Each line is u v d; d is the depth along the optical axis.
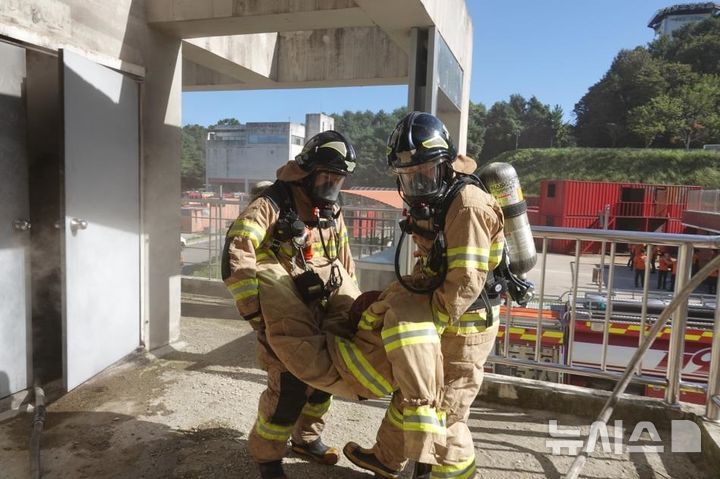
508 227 2.59
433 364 2.02
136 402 3.59
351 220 9.28
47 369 3.89
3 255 3.37
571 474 2.62
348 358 2.21
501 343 7.75
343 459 2.90
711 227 19.69
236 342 5.05
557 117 106.12
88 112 3.60
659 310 7.41
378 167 96.44
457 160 2.33
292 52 7.39
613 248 3.46
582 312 7.59
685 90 84.81
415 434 1.97
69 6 3.55
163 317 4.72
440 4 4.51
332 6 3.95
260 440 2.45
